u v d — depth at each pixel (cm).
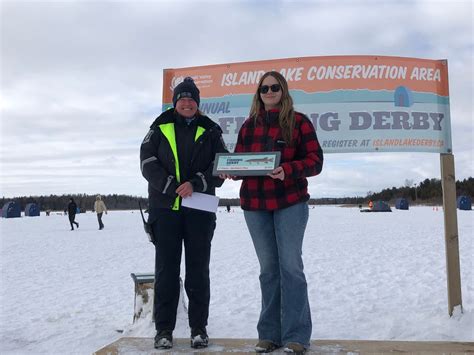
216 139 364
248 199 336
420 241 1349
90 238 1714
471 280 725
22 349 444
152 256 1145
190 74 523
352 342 337
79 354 428
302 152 334
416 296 615
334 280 761
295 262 325
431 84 499
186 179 351
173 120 364
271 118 339
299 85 503
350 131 496
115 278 839
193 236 349
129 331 466
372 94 496
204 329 343
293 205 326
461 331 427
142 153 355
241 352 321
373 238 1474
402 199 5238
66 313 574
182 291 479
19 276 880
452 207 473
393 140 493
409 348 318
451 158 488
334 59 500
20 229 2322
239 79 512
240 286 728
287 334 321
